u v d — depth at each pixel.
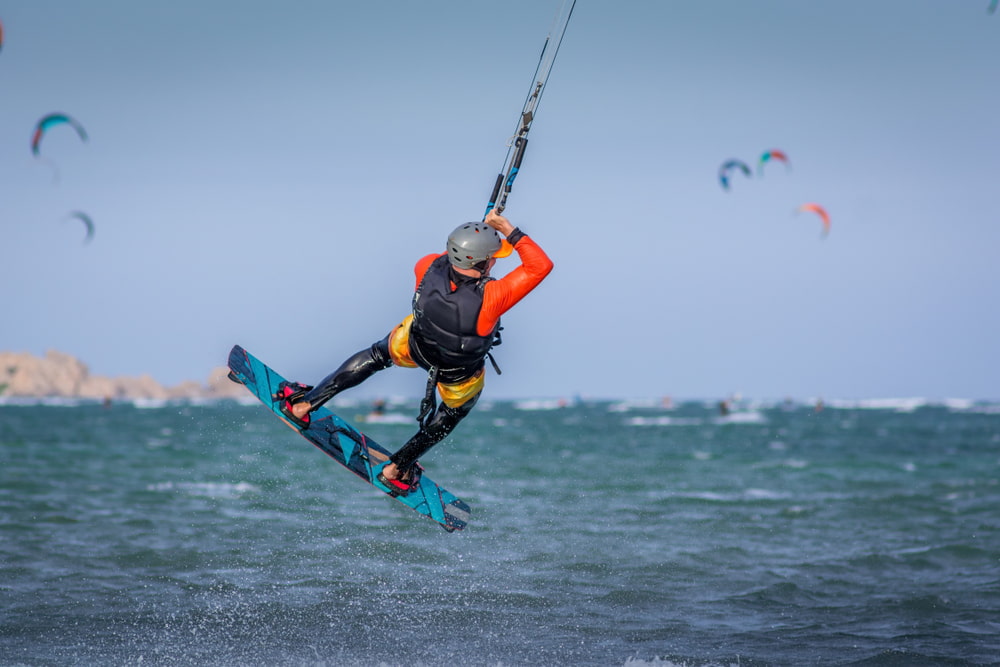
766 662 31.34
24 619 35.41
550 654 32.47
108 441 158.88
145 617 36.41
